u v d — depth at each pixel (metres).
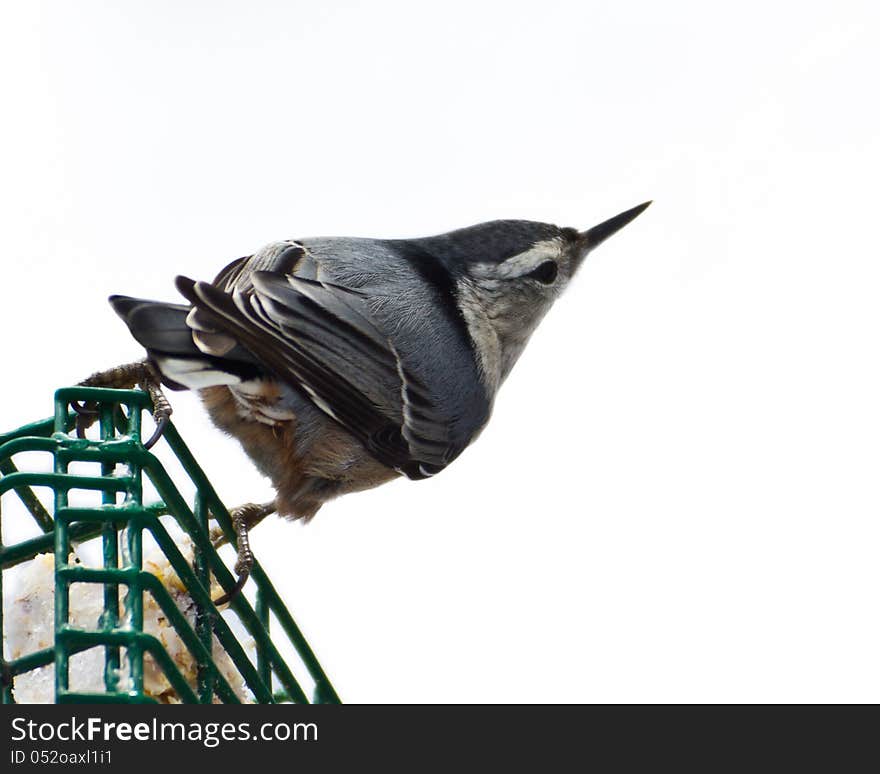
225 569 8.18
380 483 9.63
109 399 7.72
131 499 7.18
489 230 10.81
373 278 9.55
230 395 8.88
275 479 9.29
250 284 8.80
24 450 7.35
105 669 7.23
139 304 8.16
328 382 8.89
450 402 9.79
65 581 6.80
